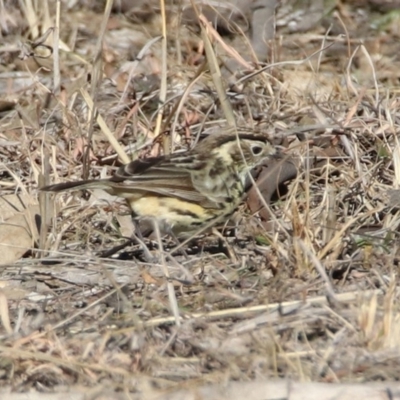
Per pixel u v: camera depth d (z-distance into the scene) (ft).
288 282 34.99
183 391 28.25
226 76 53.47
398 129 45.96
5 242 40.24
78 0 62.59
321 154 44.65
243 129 44.91
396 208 41.47
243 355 30.12
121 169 40.34
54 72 49.57
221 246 40.19
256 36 57.41
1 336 32.68
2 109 51.26
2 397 28.84
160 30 60.18
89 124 45.47
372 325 31.01
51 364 30.60
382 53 59.36
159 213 40.73
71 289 37.19
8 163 46.26
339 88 50.26
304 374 29.27
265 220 42.52
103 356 30.76
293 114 48.32
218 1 60.64
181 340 31.78
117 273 38.04
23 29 58.85
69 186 39.32
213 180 41.24
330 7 63.62
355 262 37.09
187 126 47.65
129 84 50.96
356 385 28.22
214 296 34.81
